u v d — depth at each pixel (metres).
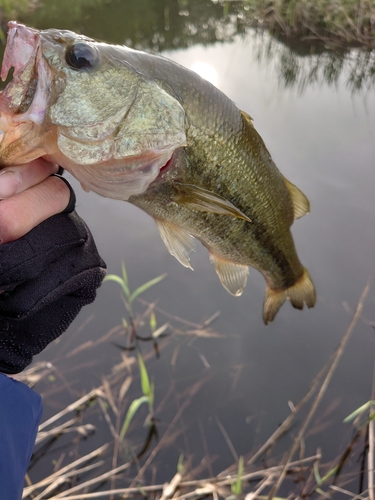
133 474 0.54
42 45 0.27
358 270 0.83
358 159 1.07
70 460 0.55
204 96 0.33
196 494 0.52
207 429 0.59
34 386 0.62
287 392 0.65
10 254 0.25
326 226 0.91
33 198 0.25
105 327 0.71
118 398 0.62
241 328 0.73
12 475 0.21
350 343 0.71
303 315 0.76
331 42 1.71
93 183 0.29
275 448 0.58
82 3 1.98
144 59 0.31
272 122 1.21
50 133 0.27
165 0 2.29
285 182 0.43
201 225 0.38
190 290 0.78
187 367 0.67
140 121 0.29
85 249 0.28
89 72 0.28
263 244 0.43
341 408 0.63
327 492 0.53
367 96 1.35
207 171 0.35
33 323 0.27
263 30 1.92
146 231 0.89
